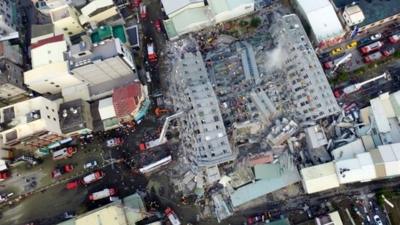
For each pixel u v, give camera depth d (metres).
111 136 114.88
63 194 111.69
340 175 99.88
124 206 104.94
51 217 110.19
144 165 110.81
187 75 109.75
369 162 99.31
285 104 109.06
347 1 115.69
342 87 112.44
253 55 114.31
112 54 103.19
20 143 107.31
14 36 117.81
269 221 103.25
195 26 118.19
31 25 123.94
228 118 109.94
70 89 116.19
